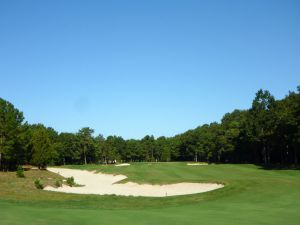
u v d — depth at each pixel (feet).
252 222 60.95
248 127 302.66
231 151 361.10
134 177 182.19
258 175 172.96
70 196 116.47
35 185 155.43
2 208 70.18
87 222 58.59
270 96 295.48
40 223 56.03
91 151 517.55
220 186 131.64
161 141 587.27
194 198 103.45
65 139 501.15
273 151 315.78
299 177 151.02
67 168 384.47
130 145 588.50
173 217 65.51
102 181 206.08
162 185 148.05
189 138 507.30
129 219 62.80
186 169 229.86
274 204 83.20
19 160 263.08
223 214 69.62
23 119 262.26
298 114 228.22
